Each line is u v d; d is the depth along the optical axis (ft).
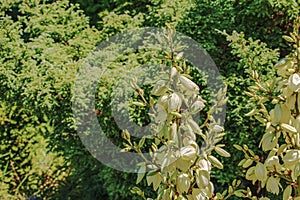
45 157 13.25
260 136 9.52
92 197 11.34
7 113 12.62
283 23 10.30
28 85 10.11
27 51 10.74
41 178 12.91
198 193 4.96
